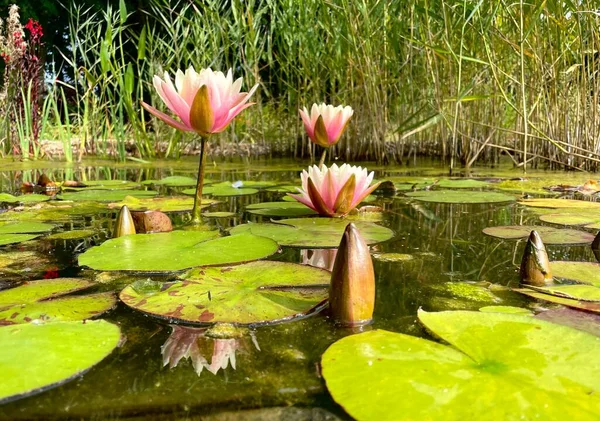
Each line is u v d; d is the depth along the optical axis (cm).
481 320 31
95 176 143
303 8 180
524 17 135
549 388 23
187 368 26
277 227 64
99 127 229
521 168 159
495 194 97
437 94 150
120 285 40
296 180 130
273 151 242
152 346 29
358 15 165
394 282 42
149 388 24
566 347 27
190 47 248
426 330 31
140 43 177
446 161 196
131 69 187
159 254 48
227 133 237
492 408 21
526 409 21
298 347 29
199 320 33
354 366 25
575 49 144
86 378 25
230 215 75
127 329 31
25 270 45
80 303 36
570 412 21
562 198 93
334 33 178
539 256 41
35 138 217
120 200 90
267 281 40
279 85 222
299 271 43
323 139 91
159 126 238
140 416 21
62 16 376
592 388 23
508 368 25
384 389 23
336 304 33
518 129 166
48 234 60
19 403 22
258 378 25
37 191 107
